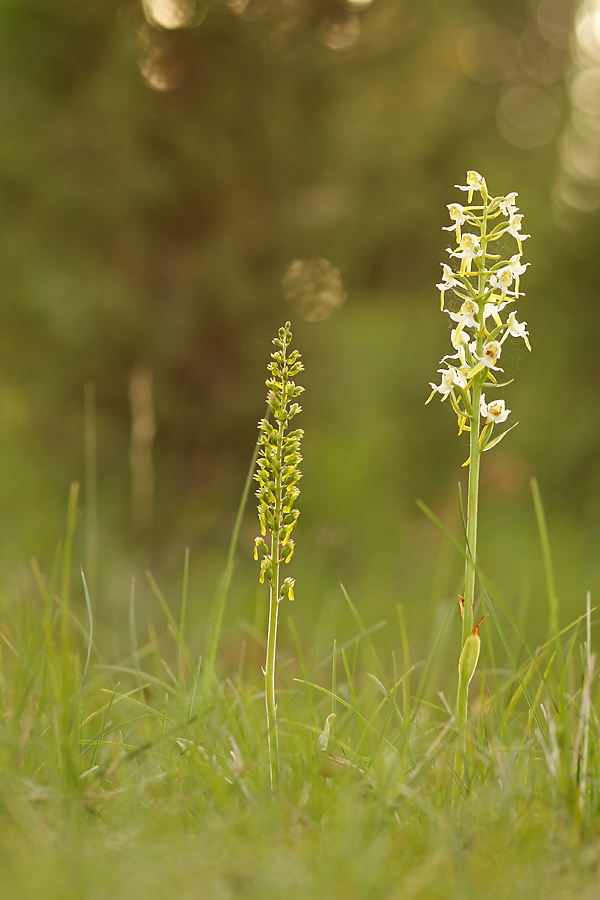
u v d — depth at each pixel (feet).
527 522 24.90
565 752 6.30
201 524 24.76
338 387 30.14
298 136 28.81
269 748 6.72
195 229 29.30
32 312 26.58
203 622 16.37
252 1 28.43
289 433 6.88
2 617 11.87
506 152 32.55
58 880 4.73
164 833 5.66
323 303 32.27
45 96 27.25
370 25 30.04
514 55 40.60
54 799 5.92
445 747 7.01
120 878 4.89
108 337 27.30
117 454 27.78
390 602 18.88
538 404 28.94
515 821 5.82
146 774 6.84
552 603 7.50
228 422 29.04
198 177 28.09
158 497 26.94
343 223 29.66
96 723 8.82
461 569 20.43
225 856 5.24
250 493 27.07
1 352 27.89
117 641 14.14
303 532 24.93
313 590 19.89
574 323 29.04
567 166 32.78
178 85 28.50
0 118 26.48
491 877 5.16
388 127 30.01
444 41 31.30
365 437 28.89
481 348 6.88
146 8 28.02
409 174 30.04
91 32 27.55
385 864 5.28
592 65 36.96
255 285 29.53
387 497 27.48
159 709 9.11
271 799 6.23
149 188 27.22
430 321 31.14
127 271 28.76
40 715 7.25
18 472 25.22
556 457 27.68
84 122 27.07
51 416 28.43
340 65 29.37
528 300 29.58
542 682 7.41
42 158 26.73
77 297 26.48
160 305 28.50
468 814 6.19
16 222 27.12
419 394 30.04
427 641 16.07
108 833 5.64
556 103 39.70
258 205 29.43
